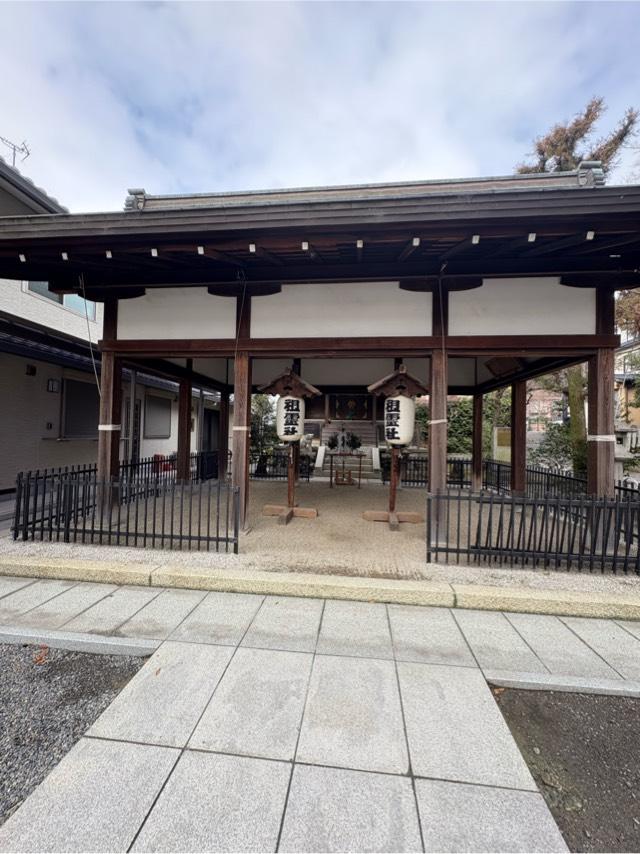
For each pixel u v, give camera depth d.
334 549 4.47
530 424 17.62
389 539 4.92
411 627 2.96
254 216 3.89
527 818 1.57
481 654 2.64
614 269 4.59
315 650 2.64
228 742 1.89
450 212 3.68
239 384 5.14
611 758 1.90
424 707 2.15
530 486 7.73
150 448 12.23
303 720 2.03
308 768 1.76
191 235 4.07
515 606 3.24
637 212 3.51
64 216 4.08
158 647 2.64
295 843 1.44
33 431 8.02
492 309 4.79
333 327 5.01
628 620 3.13
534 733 2.05
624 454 9.05
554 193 3.54
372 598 3.36
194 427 14.73
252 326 5.13
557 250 4.30
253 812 1.55
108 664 2.55
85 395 9.52
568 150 8.36
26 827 1.49
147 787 1.65
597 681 2.38
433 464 4.86
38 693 2.27
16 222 4.14
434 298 4.86
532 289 4.75
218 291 5.15
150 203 5.52
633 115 7.79
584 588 3.47
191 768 1.75
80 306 9.15
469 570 3.88
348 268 4.95
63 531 4.85
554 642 2.81
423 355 5.07
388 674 2.41
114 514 5.49
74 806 1.57
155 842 1.44
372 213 3.77
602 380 4.62
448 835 1.49
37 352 7.40
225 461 9.77
